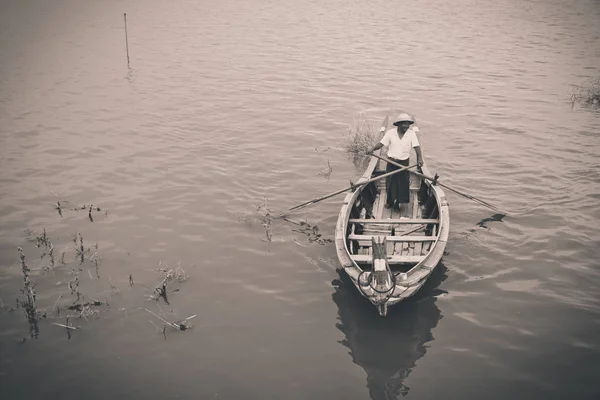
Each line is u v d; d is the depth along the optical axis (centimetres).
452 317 805
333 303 839
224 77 1867
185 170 1239
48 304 833
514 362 725
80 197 1127
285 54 2127
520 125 1464
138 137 1411
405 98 1672
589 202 1084
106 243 978
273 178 1211
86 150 1334
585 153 1296
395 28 2517
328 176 1222
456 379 702
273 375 714
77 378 709
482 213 1062
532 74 1872
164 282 862
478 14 2773
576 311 810
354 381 704
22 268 886
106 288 869
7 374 712
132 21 2644
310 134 1429
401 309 822
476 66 1967
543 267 905
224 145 1367
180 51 2166
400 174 1028
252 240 992
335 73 1903
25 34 2394
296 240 994
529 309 816
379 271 744
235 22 2638
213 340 771
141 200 1116
